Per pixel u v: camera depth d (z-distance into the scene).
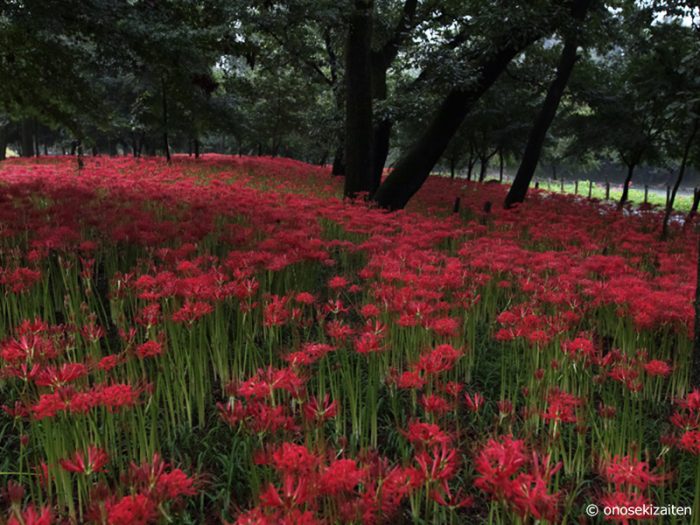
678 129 15.42
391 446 3.16
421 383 2.60
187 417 3.37
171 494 1.71
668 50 13.33
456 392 2.84
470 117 22.77
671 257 6.58
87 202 8.18
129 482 1.76
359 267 6.96
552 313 4.72
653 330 4.27
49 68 11.03
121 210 7.34
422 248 6.66
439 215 12.00
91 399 2.20
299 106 34.41
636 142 17.19
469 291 4.18
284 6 10.20
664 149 18.84
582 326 5.23
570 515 2.63
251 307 3.70
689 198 31.95
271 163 25.19
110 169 16.86
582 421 2.83
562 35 11.77
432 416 2.64
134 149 33.22
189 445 3.08
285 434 2.45
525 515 1.68
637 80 15.34
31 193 8.23
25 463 2.89
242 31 10.62
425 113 13.13
